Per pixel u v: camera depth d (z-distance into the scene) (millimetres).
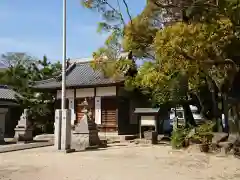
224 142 16109
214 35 10578
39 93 35094
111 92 27484
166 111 30125
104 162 12633
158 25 13438
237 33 11367
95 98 28438
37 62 41844
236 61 13758
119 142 23156
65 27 16891
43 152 16062
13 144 21125
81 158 13836
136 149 17781
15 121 35219
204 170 10820
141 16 13336
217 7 9852
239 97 16031
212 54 11844
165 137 24312
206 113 21875
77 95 29453
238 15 9812
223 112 19609
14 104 33031
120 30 15578
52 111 35219
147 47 15234
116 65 17750
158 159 13555
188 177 9547
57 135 16766
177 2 10930
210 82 19016
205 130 17344
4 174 9977
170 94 21734
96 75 29156
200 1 10117
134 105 29562
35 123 32906
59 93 30906
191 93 22250
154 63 16188
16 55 42844
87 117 18859
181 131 18672
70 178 9352
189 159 13570
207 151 16016
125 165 11859
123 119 27984
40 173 10164
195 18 10781
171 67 12125
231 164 12156
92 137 18547
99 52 17234
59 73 35969
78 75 30531
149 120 23266
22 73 37969
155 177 9523
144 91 25031
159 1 11297
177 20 12219
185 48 10828
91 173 10172
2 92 33000
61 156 14500
